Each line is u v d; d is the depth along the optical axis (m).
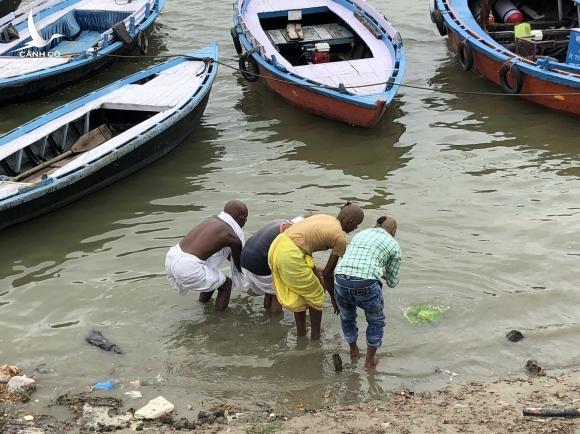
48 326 8.73
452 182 11.61
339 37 15.38
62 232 10.80
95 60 15.66
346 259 7.44
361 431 6.56
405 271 9.43
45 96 15.45
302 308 8.07
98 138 13.00
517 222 10.38
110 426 6.95
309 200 11.31
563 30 14.67
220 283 8.58
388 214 10.80
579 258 9.49
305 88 13.27
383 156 12.52
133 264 9.95
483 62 14.63
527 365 7.66
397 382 7.59
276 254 7.81
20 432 6.85
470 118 13.69
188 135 13.36
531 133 13.02
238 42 15.87
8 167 11.88
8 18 17.02
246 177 12.11
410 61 16.25
